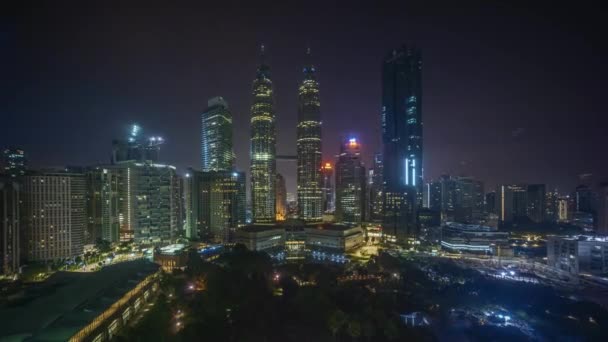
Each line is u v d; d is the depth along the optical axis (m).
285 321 195.50
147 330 151.50
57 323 139.00
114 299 167.38
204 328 159.75
